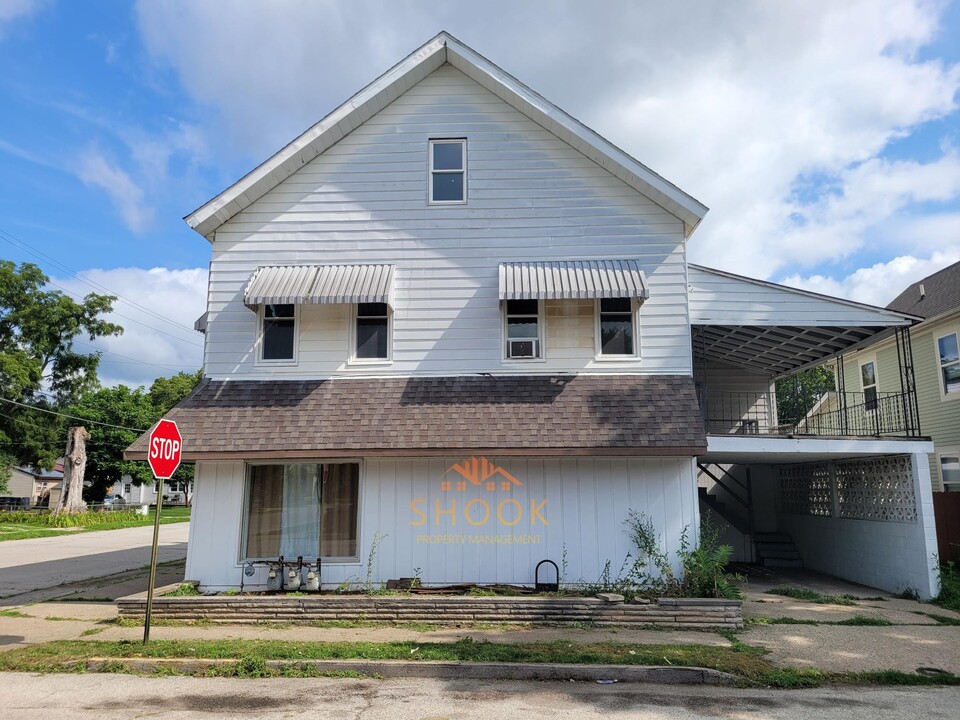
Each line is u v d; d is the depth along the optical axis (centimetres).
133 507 5953
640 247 1282
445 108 1338
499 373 1254
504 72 1284
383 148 1334
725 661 812
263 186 1311
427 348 1267
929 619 1096
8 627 1045
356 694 732
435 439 1136
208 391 1250
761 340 1545
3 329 4722
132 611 1082
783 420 2333
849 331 1411
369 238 1307
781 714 666
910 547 1314
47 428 4750
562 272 1245
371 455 1133
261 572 1157
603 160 1288
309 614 1057
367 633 984
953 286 2072
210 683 775
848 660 844
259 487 1203
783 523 1955
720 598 1045
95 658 834
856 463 1535
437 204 1311
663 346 1251
